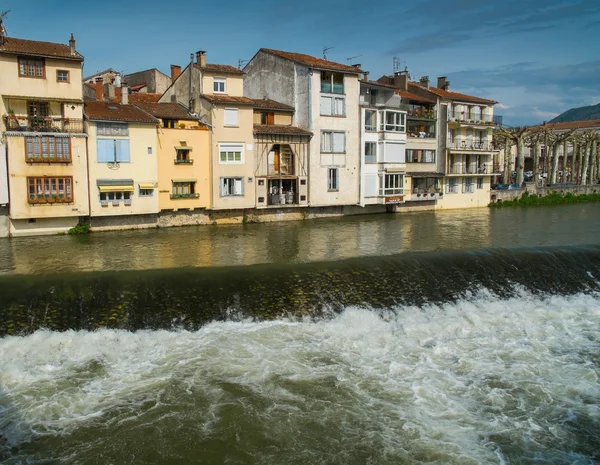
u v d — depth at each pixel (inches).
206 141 1583.4
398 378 619.2
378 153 1947.6
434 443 503.2
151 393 568.7
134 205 1445.6
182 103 1740.9
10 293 724.0
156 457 475.8
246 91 2044.8
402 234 1443.2
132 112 1478.8
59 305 716.0
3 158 1259.8
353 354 672.4
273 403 557.6
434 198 2181.3
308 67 1750.7
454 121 2233.0
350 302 795.4
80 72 1346.0
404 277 873.5
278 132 1685.5
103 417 528.1
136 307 730.2
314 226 1612.9
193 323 723.4
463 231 1518.2
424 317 786.2
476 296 858.8
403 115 1990.7
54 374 600.1
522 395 593.6
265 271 841.5
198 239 1309.1
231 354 652.7
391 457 482.6
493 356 687.1
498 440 513.3
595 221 1798.7
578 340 746.8
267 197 1699.1
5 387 572.7
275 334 709.9
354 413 545.6
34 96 1294.3
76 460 469.7
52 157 1310.3
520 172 2699.3
